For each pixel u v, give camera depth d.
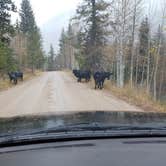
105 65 39.91
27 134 2.13
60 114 2.94
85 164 1.86
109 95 20.39
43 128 2.26
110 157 1.93
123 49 28.50
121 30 27.41
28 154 1.98
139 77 39.69
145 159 1.92
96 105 15.41
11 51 45.16
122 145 2.10
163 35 28.53
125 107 14.88
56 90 23.92
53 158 1.92
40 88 26.55
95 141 2.15
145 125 2.36
